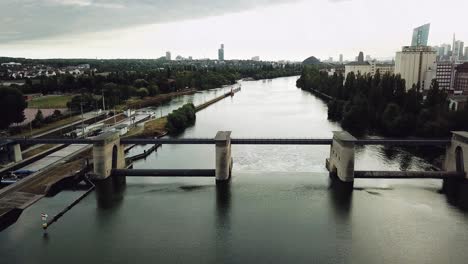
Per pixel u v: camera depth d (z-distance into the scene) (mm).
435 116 198250
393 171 135750
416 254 89750
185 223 105688
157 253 90438
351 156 131000
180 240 96375
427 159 164875
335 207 115375
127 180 142500
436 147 183875
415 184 135000
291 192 127875
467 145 131500
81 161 152625
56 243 94938
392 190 129250
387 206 116062
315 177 143125
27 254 89938
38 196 121062
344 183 132875
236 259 87875
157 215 111000
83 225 104688
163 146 195000
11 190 121500
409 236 97875
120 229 102312
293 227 102812
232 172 149625
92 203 119875
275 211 112938
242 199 122312
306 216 109375
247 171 150625
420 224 104188
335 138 140875
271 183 136750
